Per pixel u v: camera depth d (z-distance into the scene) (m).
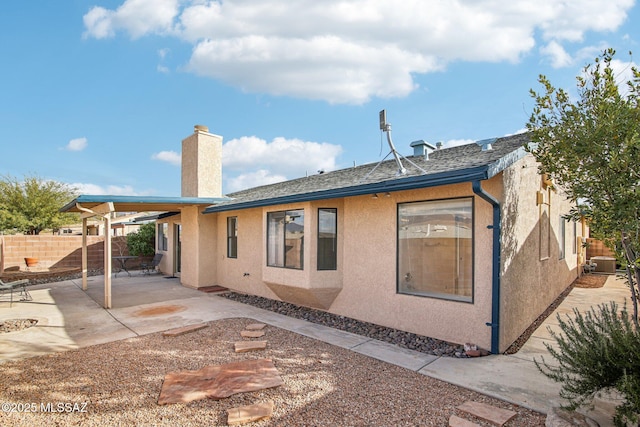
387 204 8.21
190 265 14.49
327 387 5.08
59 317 9.29
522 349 6.64
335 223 9.40
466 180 5.86
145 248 21.19
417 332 7.57
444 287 7.23
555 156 5.23
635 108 4.46
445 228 7.23
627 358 3.79
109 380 5.32
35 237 18.97
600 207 4.61
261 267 12.02
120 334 7.74
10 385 5.15
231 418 4.14
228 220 13.82
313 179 13.59
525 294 7.75
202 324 8.41
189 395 4.77
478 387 5.04
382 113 8.75
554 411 4.11
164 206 14.49
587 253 17.98
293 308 10.37
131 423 4.14
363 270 8.75
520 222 7.42
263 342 7.00
